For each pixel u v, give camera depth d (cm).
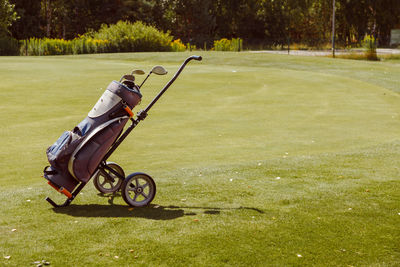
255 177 596
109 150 485
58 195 523
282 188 547
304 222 436
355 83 1766
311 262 357
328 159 698
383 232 415
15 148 800
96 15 5897
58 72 1939
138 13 5859
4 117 1084
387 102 1375
